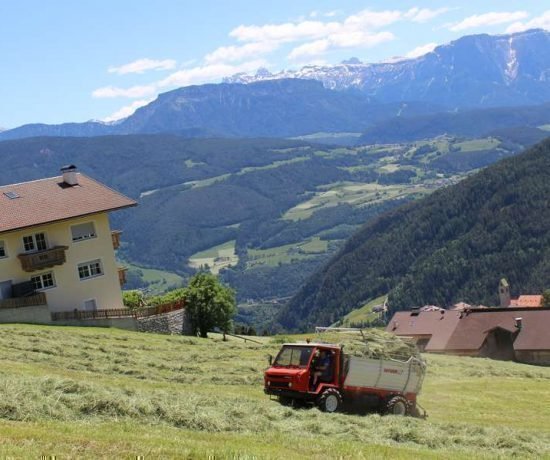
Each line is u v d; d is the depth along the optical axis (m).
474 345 95.50
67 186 70.94
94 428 18.69
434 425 26.48
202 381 35.78
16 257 64.38
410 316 109.06
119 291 70.88
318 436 22.19
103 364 38.00
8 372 30.64
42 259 64.94
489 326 96.81
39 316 61.12
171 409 22.33
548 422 32.03
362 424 24.97
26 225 64.19
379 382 29.06
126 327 65.31
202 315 71.94
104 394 22.88
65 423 19.25
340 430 23.58
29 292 63.88
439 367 53.19
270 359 29.17
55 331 51.59
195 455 15.60
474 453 21.95
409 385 29.94
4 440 15.64
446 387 41.88
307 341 29.89
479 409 34.34
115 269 70.69
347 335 36.94
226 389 33.25
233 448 17.09
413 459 18.56
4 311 59.41
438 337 100.50
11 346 40.50
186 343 54.38
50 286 66.62
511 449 23.81
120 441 16.55
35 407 20.48
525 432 27.27
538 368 63.09
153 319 67.44
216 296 72.38
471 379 47.06
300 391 27.38
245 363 43.22
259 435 20.75
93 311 63.91
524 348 90.94
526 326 93.75
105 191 71.56
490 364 61.44
